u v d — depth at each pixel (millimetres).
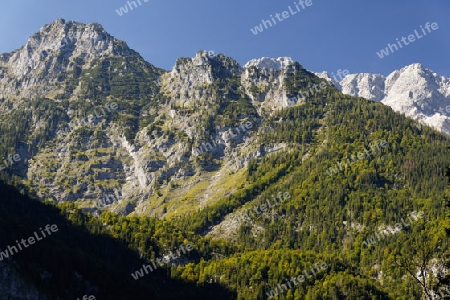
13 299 164375
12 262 174250
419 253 76562
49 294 173000
